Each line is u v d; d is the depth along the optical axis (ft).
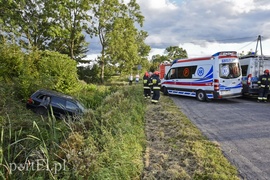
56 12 87.51
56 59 47.96
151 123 25.26
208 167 13.85
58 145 13.70
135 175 13.26
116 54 104.32
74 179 11.16
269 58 41.65
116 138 15.97
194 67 42.32
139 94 43.73
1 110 27.48
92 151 13.06
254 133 20.53
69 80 47.34
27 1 85.15
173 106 35.45
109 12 100.68
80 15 94.58
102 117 19.26
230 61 38.52
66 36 88.99
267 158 15.10
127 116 22.86
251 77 40.78
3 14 75.82
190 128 22.17
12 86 39.14
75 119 19.75
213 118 26.91
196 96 42.22
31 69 45.42
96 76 111.14
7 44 49.49
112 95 34.73
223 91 37.91
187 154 16.03
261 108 32.99
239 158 15.14
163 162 14.99
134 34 111.04
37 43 92.73
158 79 37.63
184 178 12.85
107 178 11.28
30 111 30.09
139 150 16.67
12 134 16.66
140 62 143.84
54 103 29.91
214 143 17.90
